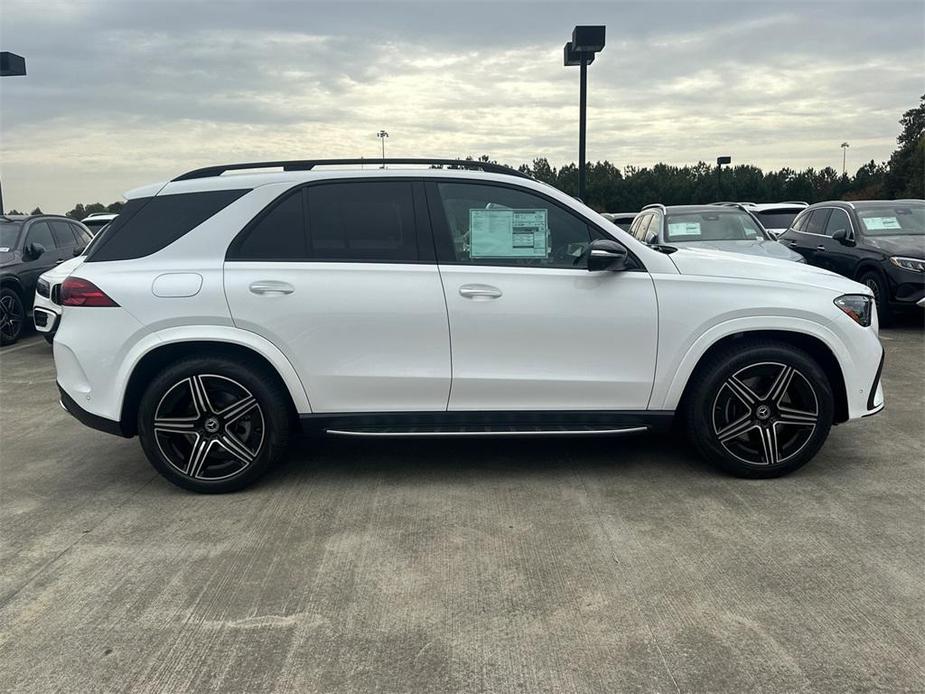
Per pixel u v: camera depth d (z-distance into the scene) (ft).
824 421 13.25
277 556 10.86
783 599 9.43
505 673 8.05
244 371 12.87
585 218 13.20
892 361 23.50
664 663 8.17
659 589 9.73
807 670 8.00
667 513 12.14
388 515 12.28
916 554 10.57
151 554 11.00
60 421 18.79
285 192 13.09
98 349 12.69
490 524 11.85
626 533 11.43
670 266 13.28
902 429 16.48
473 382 12.98
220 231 12.95
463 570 10.35
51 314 25.30
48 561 10.83
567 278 12.94
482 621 9.07
